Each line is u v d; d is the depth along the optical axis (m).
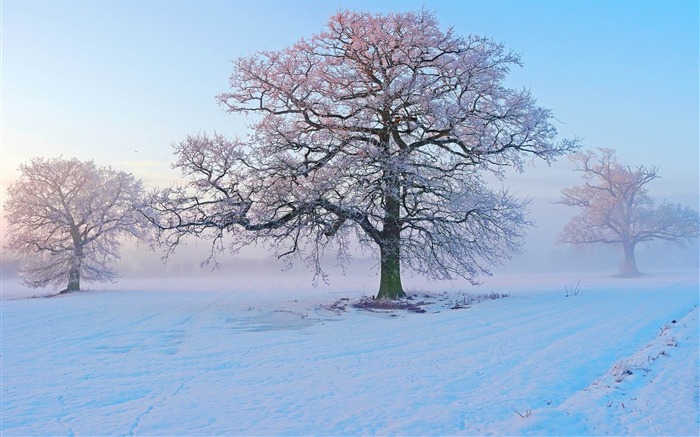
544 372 10.23
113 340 15.81
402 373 10.47
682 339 13.30
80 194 49.84
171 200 24.55
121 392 9.13
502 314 20.42
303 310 23.75
